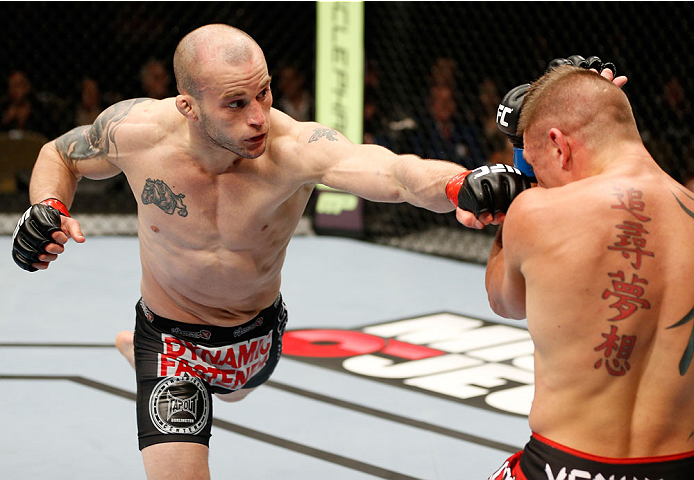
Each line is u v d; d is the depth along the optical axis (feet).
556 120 6.94
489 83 26.76
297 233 27.30
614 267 6.57
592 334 6.58
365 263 23.86
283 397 14.42
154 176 9.08
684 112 25.13
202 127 8.34
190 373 9.61
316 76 25.40
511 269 7.06
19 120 29.14
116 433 12.90
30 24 30.63
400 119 27.35
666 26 26.20
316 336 17.51
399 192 8.11
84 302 19.52
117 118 9.38
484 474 11.79
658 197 6.74
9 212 28.22
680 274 6.63
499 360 16.17
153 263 9.63
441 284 21.79
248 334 10.03
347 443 12.71
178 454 8.89
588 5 26.04
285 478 11.57
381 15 26.78
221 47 8.01
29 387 14.58
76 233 8.78
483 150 27.02
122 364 15.78
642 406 6.63
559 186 7.08
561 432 6.73
